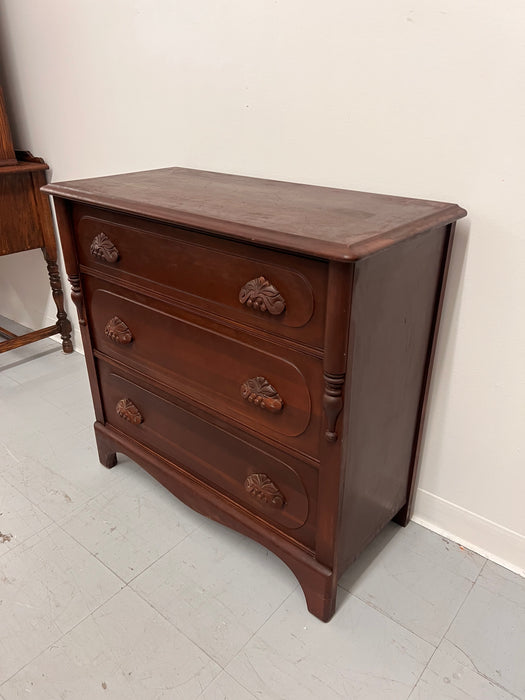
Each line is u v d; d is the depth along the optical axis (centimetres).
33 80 202
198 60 152
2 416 205
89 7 170
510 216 114
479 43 106
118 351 148
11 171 200
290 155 144
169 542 149
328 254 85
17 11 192
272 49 136
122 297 137
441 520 152
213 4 142
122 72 173
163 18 154
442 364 136
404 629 125
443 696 111
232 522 136
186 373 130
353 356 98
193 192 128
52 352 256
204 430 134
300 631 124
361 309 95
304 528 121
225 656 119
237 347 114
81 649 120
